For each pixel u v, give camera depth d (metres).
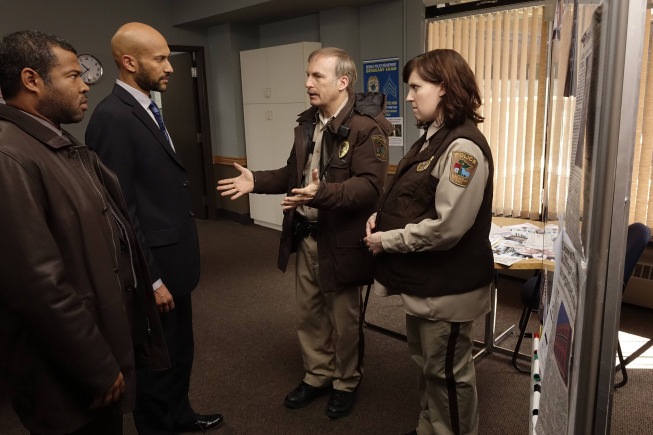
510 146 3.60
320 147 1.98
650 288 3.14
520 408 2.16
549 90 1.06
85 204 1.16
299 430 2.05
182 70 6.18
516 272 3.80
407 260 1.53
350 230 1.90
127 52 1.62
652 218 2.99
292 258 4.54
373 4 4.45
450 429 1.64
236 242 5.17
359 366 2.16
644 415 2.11
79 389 1.15
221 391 2.37
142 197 1.68
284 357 2.70
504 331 2.93
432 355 1.57
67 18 5.05
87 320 1.09
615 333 0.45
